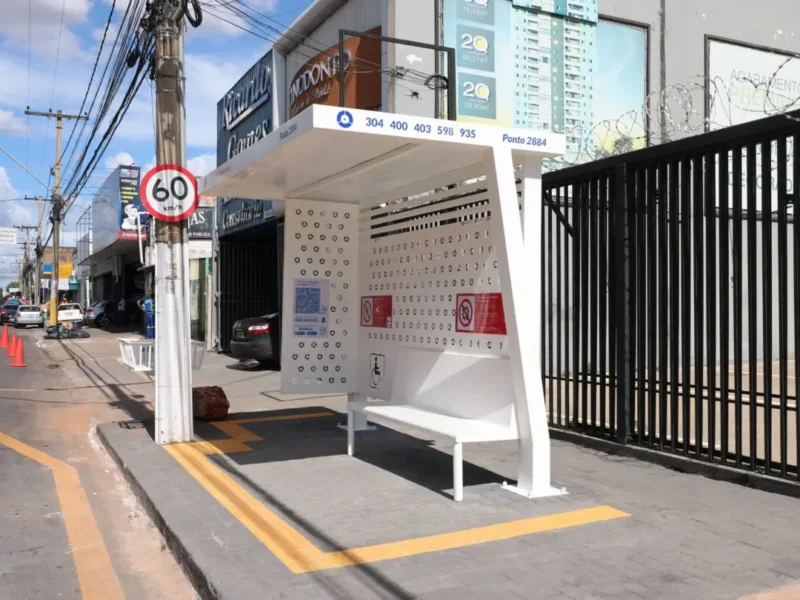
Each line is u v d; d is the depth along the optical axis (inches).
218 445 300.8
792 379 437.7
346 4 494.3
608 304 277.4
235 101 719.7
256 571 159.9
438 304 268.1
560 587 149.6
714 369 236.1
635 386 268.8
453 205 258.8
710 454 237.6
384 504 211.0
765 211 215.5
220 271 791.7
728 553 168.2
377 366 311.9
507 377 226.8
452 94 278.7
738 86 547.2
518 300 216.7
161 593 167.8
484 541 178.1
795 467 218.5
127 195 1168.2
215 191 305.9
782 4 566.9
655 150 250.1
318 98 515.2
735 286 225.3
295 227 315.6
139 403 455.2
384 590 149.0
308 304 318.3
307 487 231.6
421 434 323.3
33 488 260.2
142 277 1481.3
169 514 204.5
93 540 205.8
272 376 571.2
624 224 266.1
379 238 310.3
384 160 240.4
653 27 512.1
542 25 473.7
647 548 171.9
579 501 210.7
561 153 224.8
